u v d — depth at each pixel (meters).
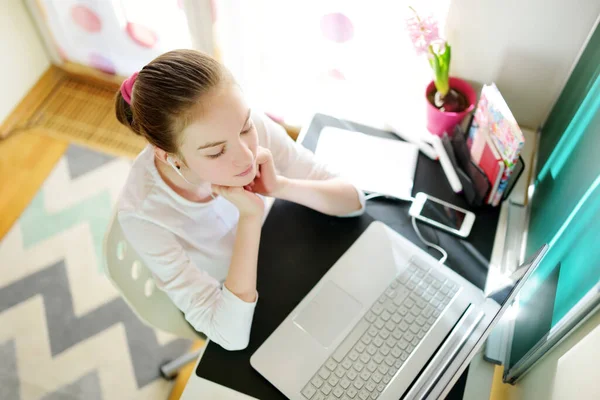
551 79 1.25
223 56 1.63
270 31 1.50
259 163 0.99
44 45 2.07
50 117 2.09
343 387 0.92
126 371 1.58
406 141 1.26
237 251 0.95
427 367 0.92
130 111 0.85
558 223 1.00
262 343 0.97
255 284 0.96
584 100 1.02
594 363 0.72
